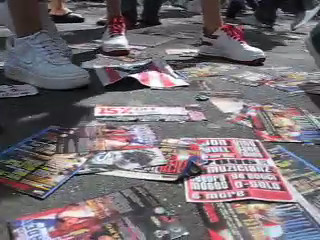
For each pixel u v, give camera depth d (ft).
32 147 4.08
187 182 3.51
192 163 3.79
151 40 10.03
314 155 4.08
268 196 3.32
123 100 5.54
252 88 6.24
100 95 5.73
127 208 3.14
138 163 3.81
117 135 4.41
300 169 3.76
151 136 4.40
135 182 3.51
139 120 4.85
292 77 6.92
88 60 7.71
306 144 4.34
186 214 3.09
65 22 12.91
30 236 2.81
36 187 3.41
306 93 6.05
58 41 6.92
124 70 6.85
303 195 3.35
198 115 5.05
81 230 2.87
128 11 11.91
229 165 3.79
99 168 3.72
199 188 3.42
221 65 7.61
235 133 4.55
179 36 10.75
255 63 7.72
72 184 3.47
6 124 4.66
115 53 8.13
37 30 6.15
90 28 11.66
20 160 3.82
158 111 5.15
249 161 3.88
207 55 8.16
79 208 3.14
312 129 4.71
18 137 4.32
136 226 2.93
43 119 4.82
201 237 2.86
